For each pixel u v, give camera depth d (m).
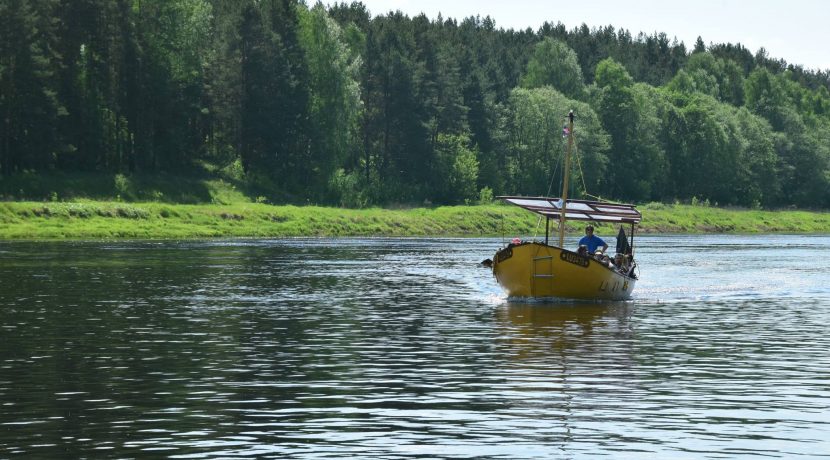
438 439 16.81
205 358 25.38
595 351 27.11
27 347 27.02
